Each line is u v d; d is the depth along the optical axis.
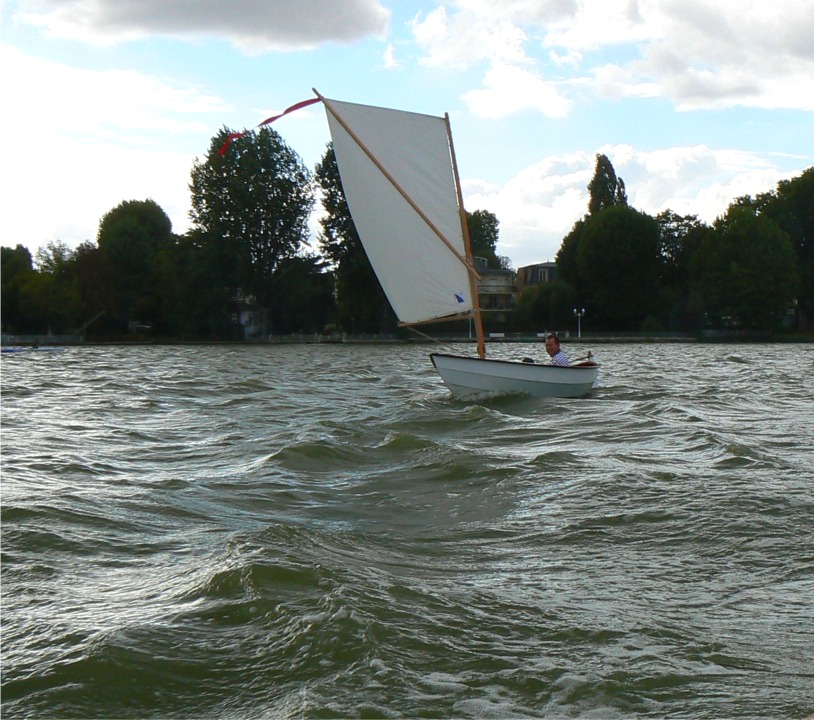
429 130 23.27
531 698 5.38
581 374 23.75
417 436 15.22
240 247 89.94
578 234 110.69
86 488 11.41
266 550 7.94
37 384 30.81
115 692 5.51
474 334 102.50
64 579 7.56
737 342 95.94
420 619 6.54
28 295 96.44
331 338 92.62
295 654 5.89
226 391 27.84
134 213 136.50
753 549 8.46
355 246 90.88
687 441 14.64
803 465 12.41
